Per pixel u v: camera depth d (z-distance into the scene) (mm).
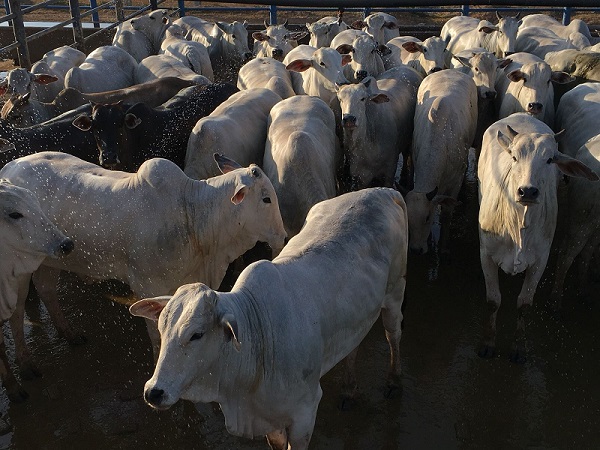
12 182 5504
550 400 5461
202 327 3568
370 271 4523
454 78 8172
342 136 8328
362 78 9055
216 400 3914
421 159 7371
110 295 6898
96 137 6824
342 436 5129
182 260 5391
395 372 5457
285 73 9508
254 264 4086
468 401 5453
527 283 5824
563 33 12523
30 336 6293
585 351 6023
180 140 7602
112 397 5520
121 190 5352
